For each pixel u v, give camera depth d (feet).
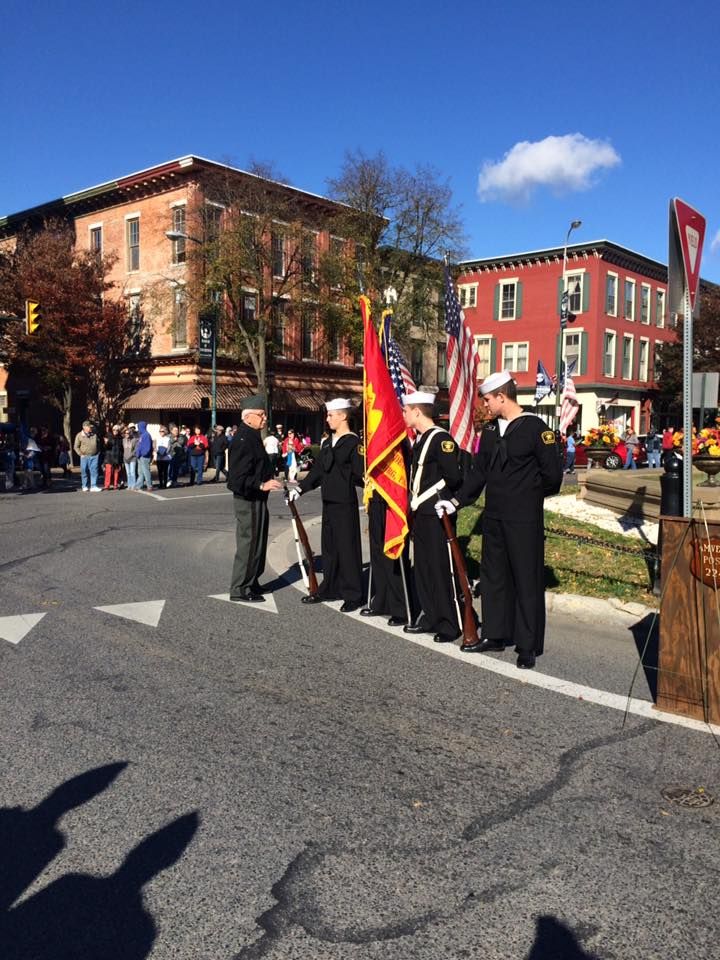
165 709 15.17
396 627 21.36
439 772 12.53
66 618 22.13
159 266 118.21
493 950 8.34
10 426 94.38
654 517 34.35
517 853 10.18
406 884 9.50
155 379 119.55
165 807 11.34
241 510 24.22
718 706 14.35
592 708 15.24
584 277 157.69
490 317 168.66
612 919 8.86
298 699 15.76
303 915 8.90
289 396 126.21
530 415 18.01
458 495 18.76
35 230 136.15
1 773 12.37
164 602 24.20
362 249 108.99
